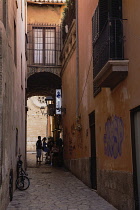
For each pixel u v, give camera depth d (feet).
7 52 28.84
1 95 25.02
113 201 28.96
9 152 30.19
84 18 43.52
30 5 68.64
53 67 67.87
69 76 57.36
